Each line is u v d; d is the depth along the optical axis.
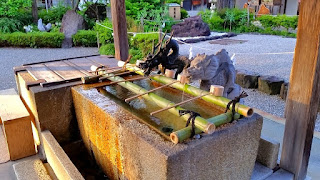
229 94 2.00
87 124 2.10
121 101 2.09
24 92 2.63
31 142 2.39
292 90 1.93
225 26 12.38
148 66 1.98
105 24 7.74
